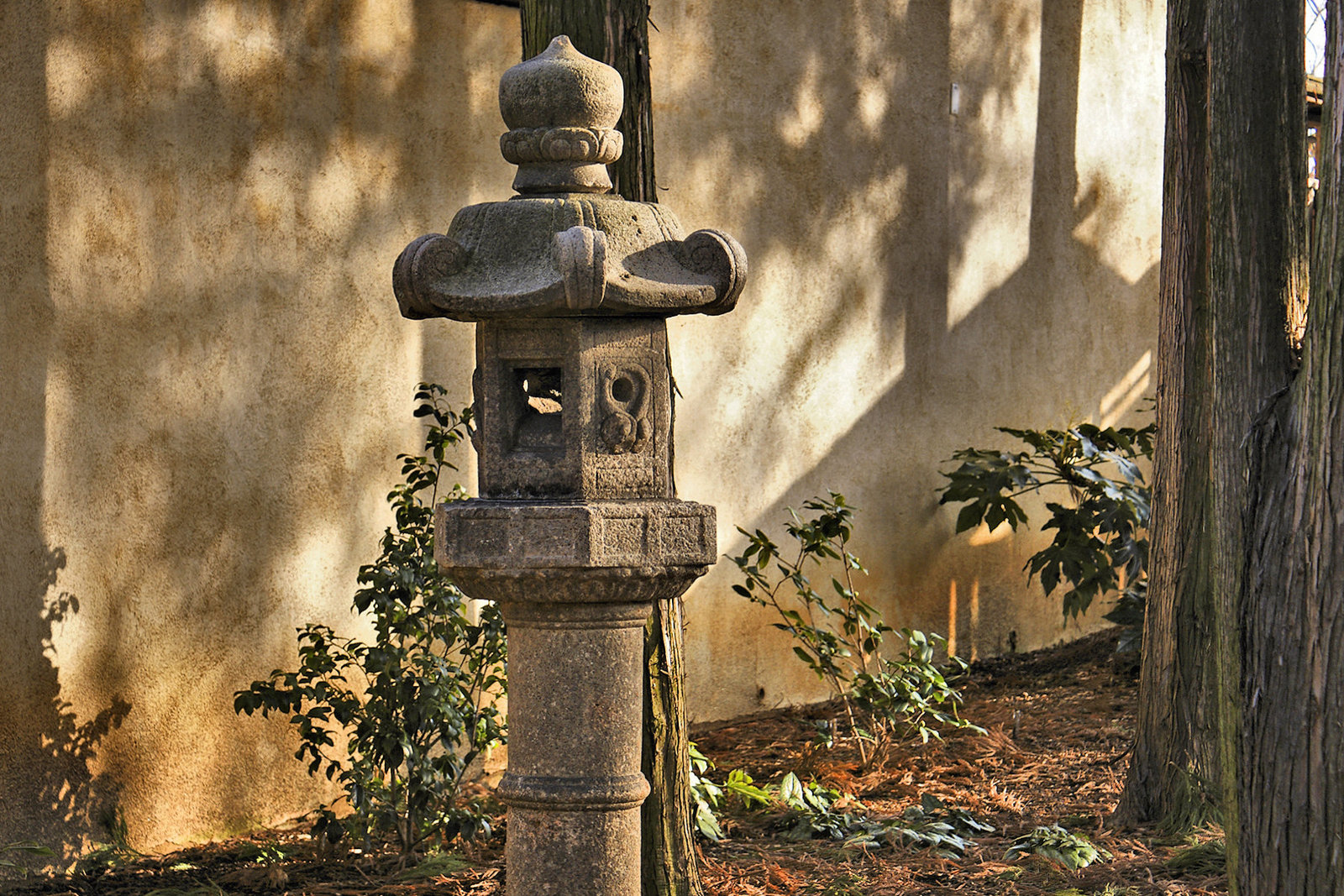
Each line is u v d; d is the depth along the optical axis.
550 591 3.11
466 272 3.13
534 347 3.16
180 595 5.21
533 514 3.06
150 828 5.16
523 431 3.25
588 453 3.13
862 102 7.73
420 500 5.49
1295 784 2.61
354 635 5.75
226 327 5.32
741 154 7.15
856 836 5.23
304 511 5.58
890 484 7.97
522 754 3.23
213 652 5.32
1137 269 9.66
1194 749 5.22
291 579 5.55
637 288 3.03
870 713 6.61
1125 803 5.38
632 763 3.26
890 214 7.91
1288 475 2.70
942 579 8.27
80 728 4.94
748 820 5.62
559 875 3.18
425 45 5.92
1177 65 5.24
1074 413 9.19
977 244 8.44
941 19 8.14
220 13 5.26
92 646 4.98
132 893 4.69
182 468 5.21
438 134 5.98
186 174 5.19
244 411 5.39
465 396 6.14
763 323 7.27
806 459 7.52
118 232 5.01
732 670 7.20
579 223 3.13
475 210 3.25
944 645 8.30
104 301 4.98
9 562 4.75
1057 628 9.08
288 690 5.10
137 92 5.05
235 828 5.41
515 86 3.25
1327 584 2.57
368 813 5.08
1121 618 7.68
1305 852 2.59
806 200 7.46
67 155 4.87
